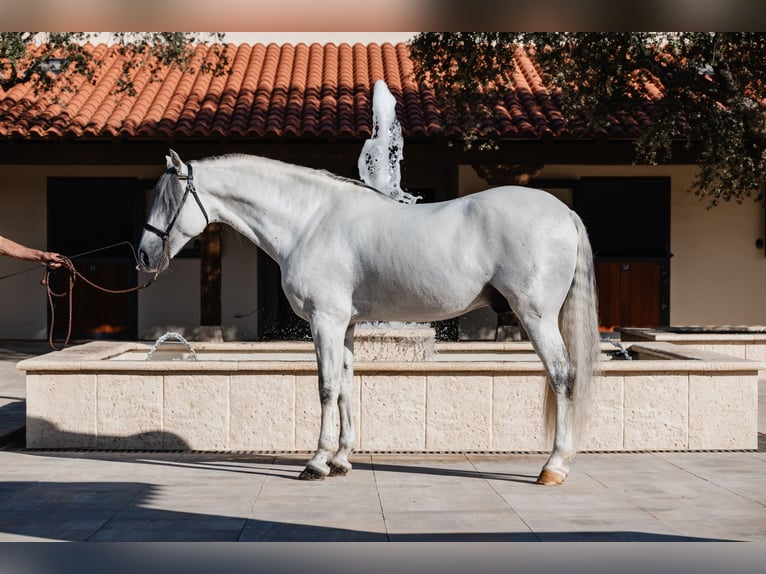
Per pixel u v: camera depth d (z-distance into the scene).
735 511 5.21
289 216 6.16
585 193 18.77
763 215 18.94
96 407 7.24
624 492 5.70
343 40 21.67
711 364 7.22
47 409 7.25
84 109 17.03
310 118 16.72
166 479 6.09
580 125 16.06
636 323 18.92
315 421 7.23
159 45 16.39
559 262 5.60
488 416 7.21
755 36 12.84
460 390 7.21
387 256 5.83
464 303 5.77
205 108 17.11
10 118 16.41
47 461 6.73
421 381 7.21
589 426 7.18
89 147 16.56
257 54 20.62
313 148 16.48
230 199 6.24
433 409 7.21
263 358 9.93
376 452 7.18
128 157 16.58
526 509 5.25
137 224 18.89
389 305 5.95
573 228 5.72
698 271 18.95
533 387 7.23
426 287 5.76
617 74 14.02
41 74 16.38
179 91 18.06
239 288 19.12
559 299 5.65
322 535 4.68
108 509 5.25
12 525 4.89
